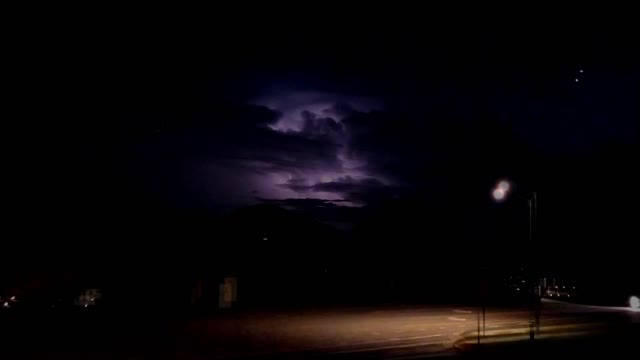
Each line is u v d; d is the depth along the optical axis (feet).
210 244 260.42
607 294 207.82
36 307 155.12
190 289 174.60
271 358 83.41
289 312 156.87
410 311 161.48
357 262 309.83
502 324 127.34
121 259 218.18
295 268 259.80
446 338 105.60
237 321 131.64
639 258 239.50
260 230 295.28
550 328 118.01
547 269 260.83
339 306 177.37
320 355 86.22
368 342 100.22
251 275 221.25
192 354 86.38
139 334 108.27
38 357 83.46
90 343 96.17
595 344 88.89
